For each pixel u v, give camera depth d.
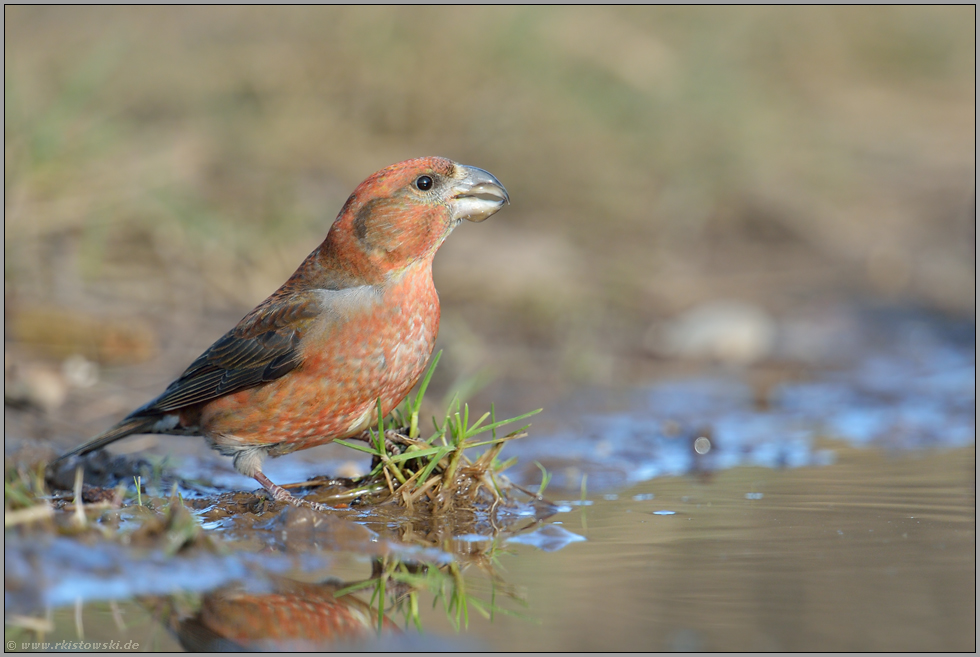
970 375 14.16
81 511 6.67
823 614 5.93
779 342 15.38
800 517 8.10
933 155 23.83
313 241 14.86
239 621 5.93
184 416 8.68
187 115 16.61
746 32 23.66
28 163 13.25
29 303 12.34
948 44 28.56
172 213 14.09
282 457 10.30
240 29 18.17
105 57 15.77
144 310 13.09
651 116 19.12
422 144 17.58
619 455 10.45
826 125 23.48
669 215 18.66
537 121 18.02
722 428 11.62
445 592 6.45
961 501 8.59
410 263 8.20
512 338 14.28
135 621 5.88
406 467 8.29
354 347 8.01
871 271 18.33
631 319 15.73
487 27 18.39
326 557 7.03
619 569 6.82
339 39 17.89
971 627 5.68
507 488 8.55
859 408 12.62
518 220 17.52
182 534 6.68
